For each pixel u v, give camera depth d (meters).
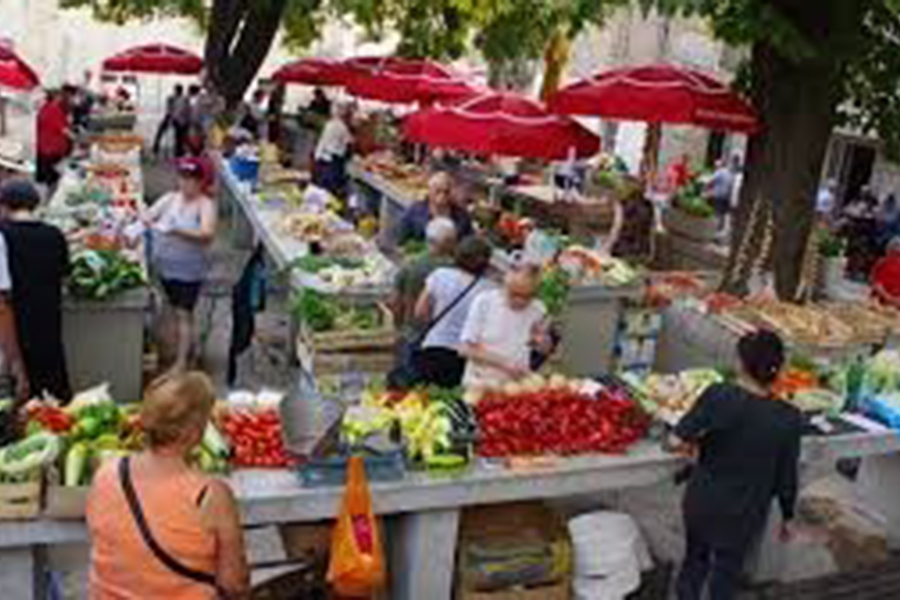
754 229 10.58
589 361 10.04
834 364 8.07
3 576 4.80
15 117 19.55
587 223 14.57
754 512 5.48
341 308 8.47
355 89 16.06
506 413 5.93
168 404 3.82
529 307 6.84
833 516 7.45
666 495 7.73
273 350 10.02
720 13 9.88
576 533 6.04
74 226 9.89
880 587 6.77
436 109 10.35
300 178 14.43
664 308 10.02
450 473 5.54
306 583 5.23
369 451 5.36
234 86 22.22
